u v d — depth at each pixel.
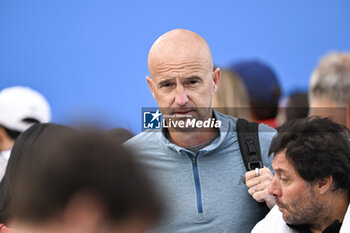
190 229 5.26
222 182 5.39
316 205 4.11
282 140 4.19
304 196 4.11
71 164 1.72
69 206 1.72
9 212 3.29
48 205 1.72
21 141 3.63
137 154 1.82
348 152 4.04
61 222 1.75
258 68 6.36
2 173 5.54
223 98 6.34
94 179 1.71
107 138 1.79
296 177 4.09
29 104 7.50
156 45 5.39
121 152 1.77
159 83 5.33
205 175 5.40
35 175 1.74
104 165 1.73
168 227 5.22
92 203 1.72
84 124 1.81
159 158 5.44
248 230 5.31
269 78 6.34
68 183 1.71
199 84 5.31
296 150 4.05
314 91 5.16
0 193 3.48
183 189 5.36
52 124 3.74
